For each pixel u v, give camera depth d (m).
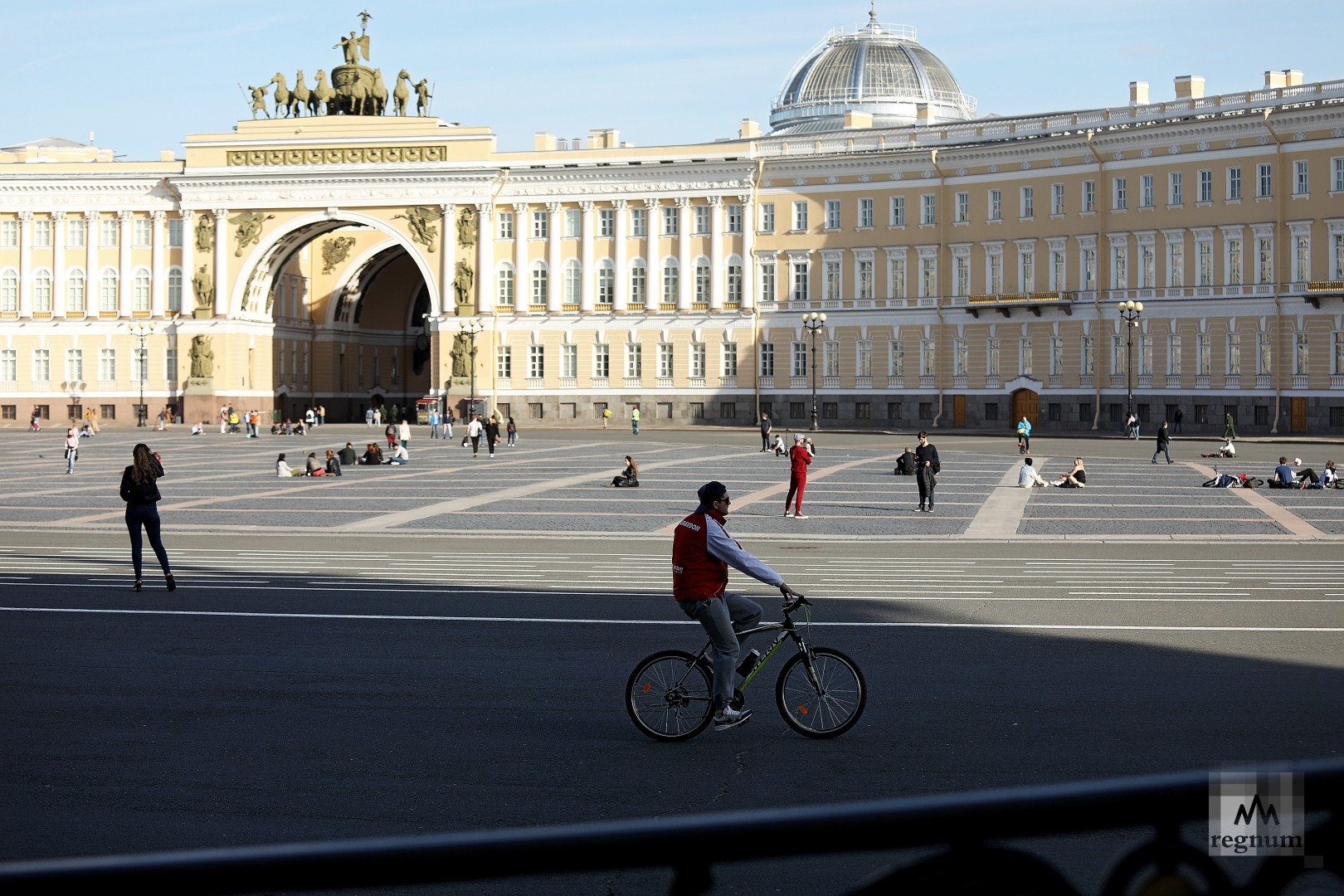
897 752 13.64
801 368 110.38
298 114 119.69
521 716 15.36
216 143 118.44
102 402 120.12
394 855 2.90
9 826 11.27
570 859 2.95
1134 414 86.88
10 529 38.50
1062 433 96.00
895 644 19.67
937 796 3.07
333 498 48.38
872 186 107.50
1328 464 51.06
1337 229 86.69
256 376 120.44
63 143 146.62
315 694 16.48
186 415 116.50
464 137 115.69
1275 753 13.30
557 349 115.25
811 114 129.75
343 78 118.81
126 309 119.56
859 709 14.41
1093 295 97.81
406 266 133.38
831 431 101.50
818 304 109.44
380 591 25.59
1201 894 2.91
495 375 116.44
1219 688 16.50
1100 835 10.44
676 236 113.12
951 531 37.56
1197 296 92.88
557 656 18.88
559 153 114.69
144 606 23.66
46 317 120.81
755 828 2.96
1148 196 95.25
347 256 128.12
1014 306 100.06
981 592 25.31
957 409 104.56
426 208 116.12
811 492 49.94
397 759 13.45
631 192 113.44
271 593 25.25
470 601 24.23
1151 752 13.45
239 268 117.62
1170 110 94.25
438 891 9.66
